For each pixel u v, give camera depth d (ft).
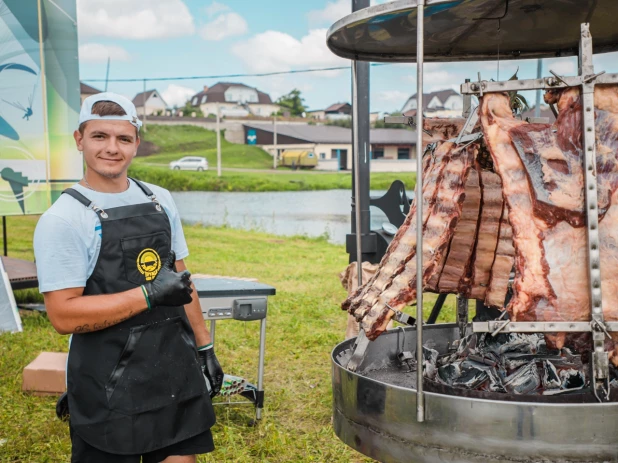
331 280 34.17
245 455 13.26
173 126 231.30
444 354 11.75
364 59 11.27
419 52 7.57
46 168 24.58
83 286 7.82
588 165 7.75
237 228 68.23
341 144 201.57
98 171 7.95
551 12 8.93
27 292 30.04
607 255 7.87
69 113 24.98
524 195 8.11
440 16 8.80
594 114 7.85
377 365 11.68
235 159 202.28
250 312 14.37
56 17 24.39
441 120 11.12
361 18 8.43
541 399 8.29
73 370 7.96
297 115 338.95
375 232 17.53
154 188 8.85
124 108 7.96
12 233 60.18
